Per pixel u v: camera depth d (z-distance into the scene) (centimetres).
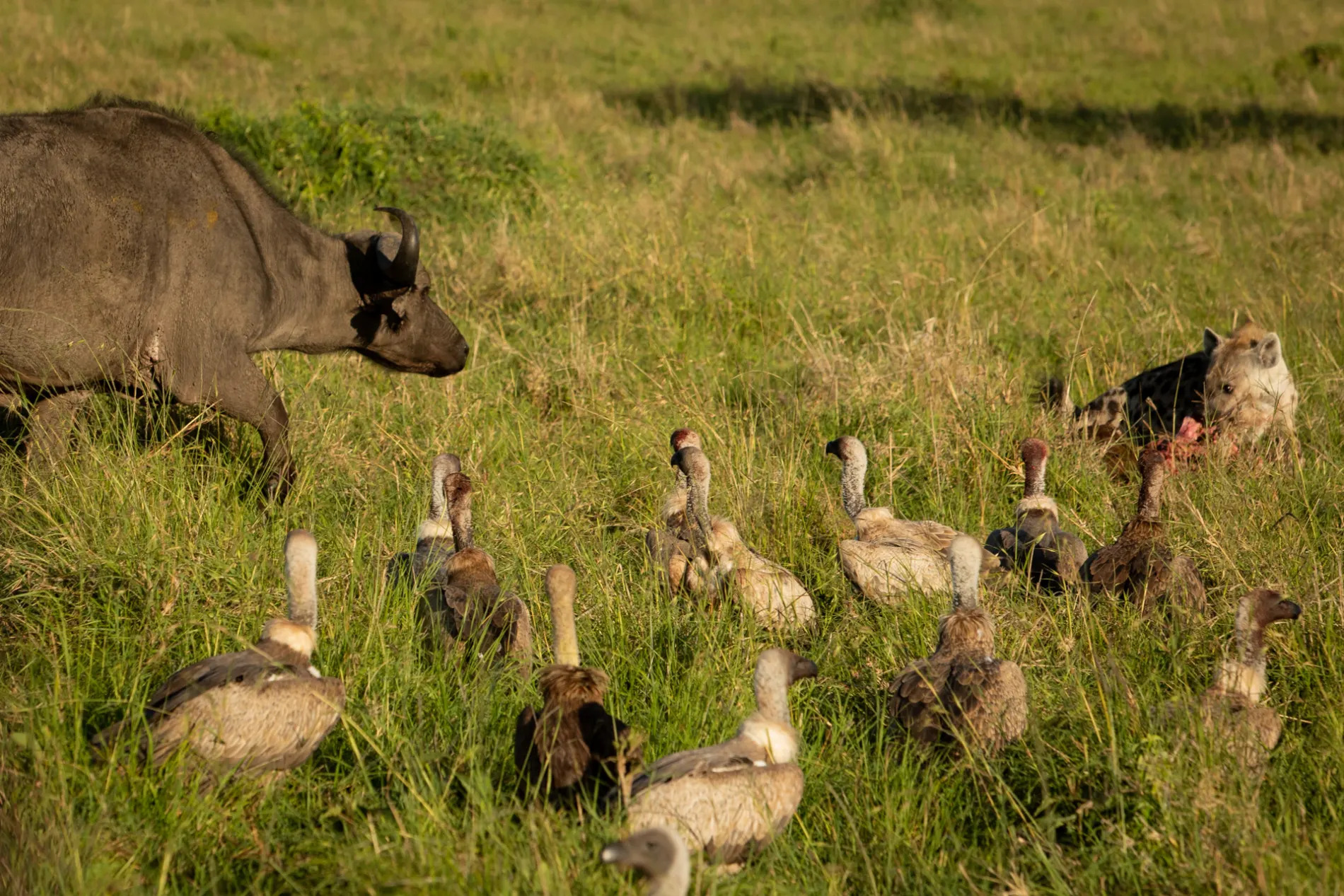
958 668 2009
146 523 2334
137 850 1658
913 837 1806
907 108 7981
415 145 4931
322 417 3042
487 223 4656
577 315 3966
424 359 3259
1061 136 7488
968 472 3159
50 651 2061
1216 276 4816
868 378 3419
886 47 10225
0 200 2528
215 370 2766
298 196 4566
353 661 2088
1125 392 3600
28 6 8138
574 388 3450
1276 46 10075
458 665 2131
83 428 2672
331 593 2298
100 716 1928
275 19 9081
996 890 1705
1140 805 1780
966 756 1908
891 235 5028
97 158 2656
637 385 3497
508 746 1934
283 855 1709
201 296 2738
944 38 10400
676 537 2683
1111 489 3144
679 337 3847
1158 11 11219
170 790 1730
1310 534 2720
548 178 5078
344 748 1933
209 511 2480
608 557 2650
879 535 2712
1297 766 1961
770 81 8738
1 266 2530
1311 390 3678
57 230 2577
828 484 3153
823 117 7694
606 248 4347
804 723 2091
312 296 3016
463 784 1784
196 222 2745
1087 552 2731
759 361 3753
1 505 2402
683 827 1628
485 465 3027
